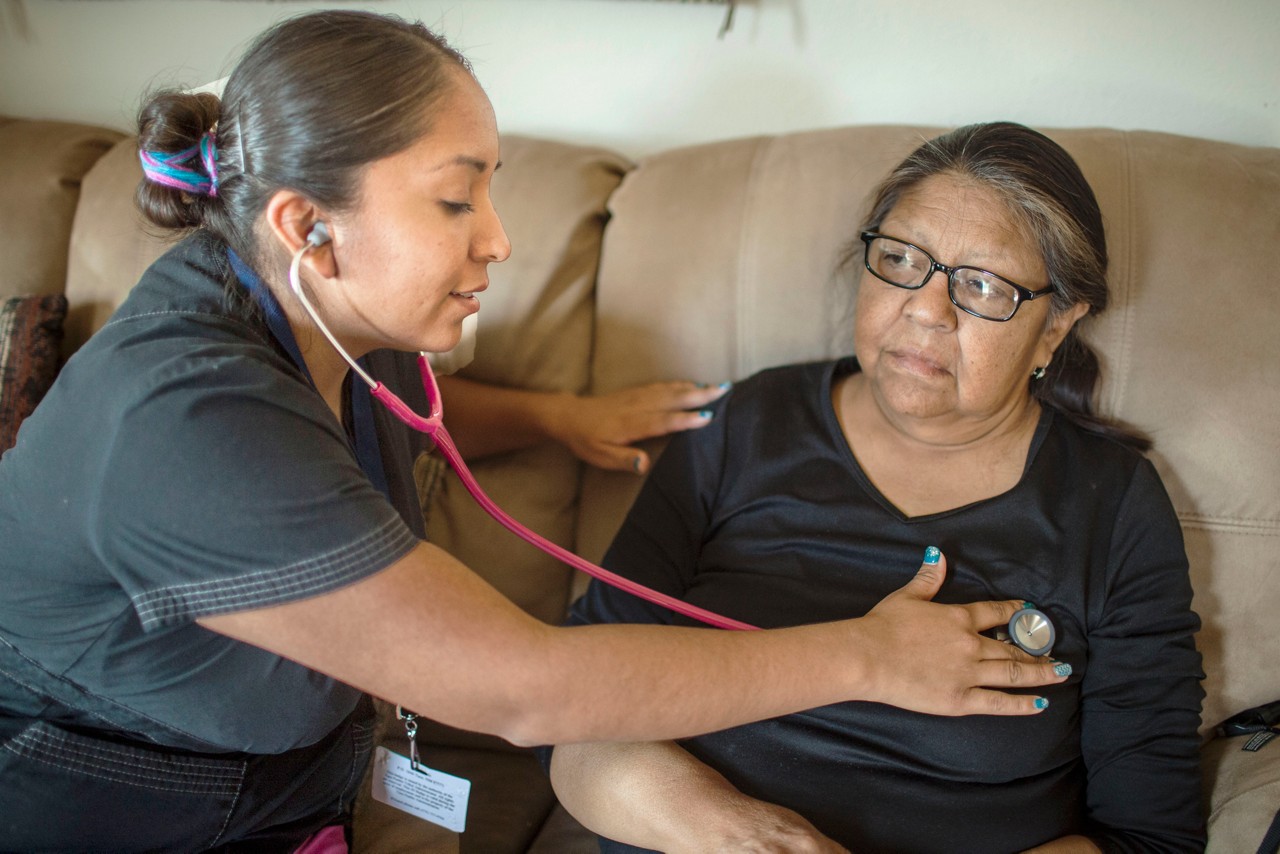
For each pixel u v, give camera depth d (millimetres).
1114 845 1080
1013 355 1110
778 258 1404
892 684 1014
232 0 1801
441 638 776
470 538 1504
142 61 1905
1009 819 1094
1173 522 1170
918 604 1082
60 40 1931
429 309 869
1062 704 1124
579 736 854
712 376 1455
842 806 1090
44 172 1669
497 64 1737
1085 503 1178
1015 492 1186
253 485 744
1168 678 1118
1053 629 1112
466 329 1369
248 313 875
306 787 1024
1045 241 1096
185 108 860
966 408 1124
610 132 1736
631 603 1267
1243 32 1423
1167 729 1109
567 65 1708
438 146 812
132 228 1595
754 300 1417
